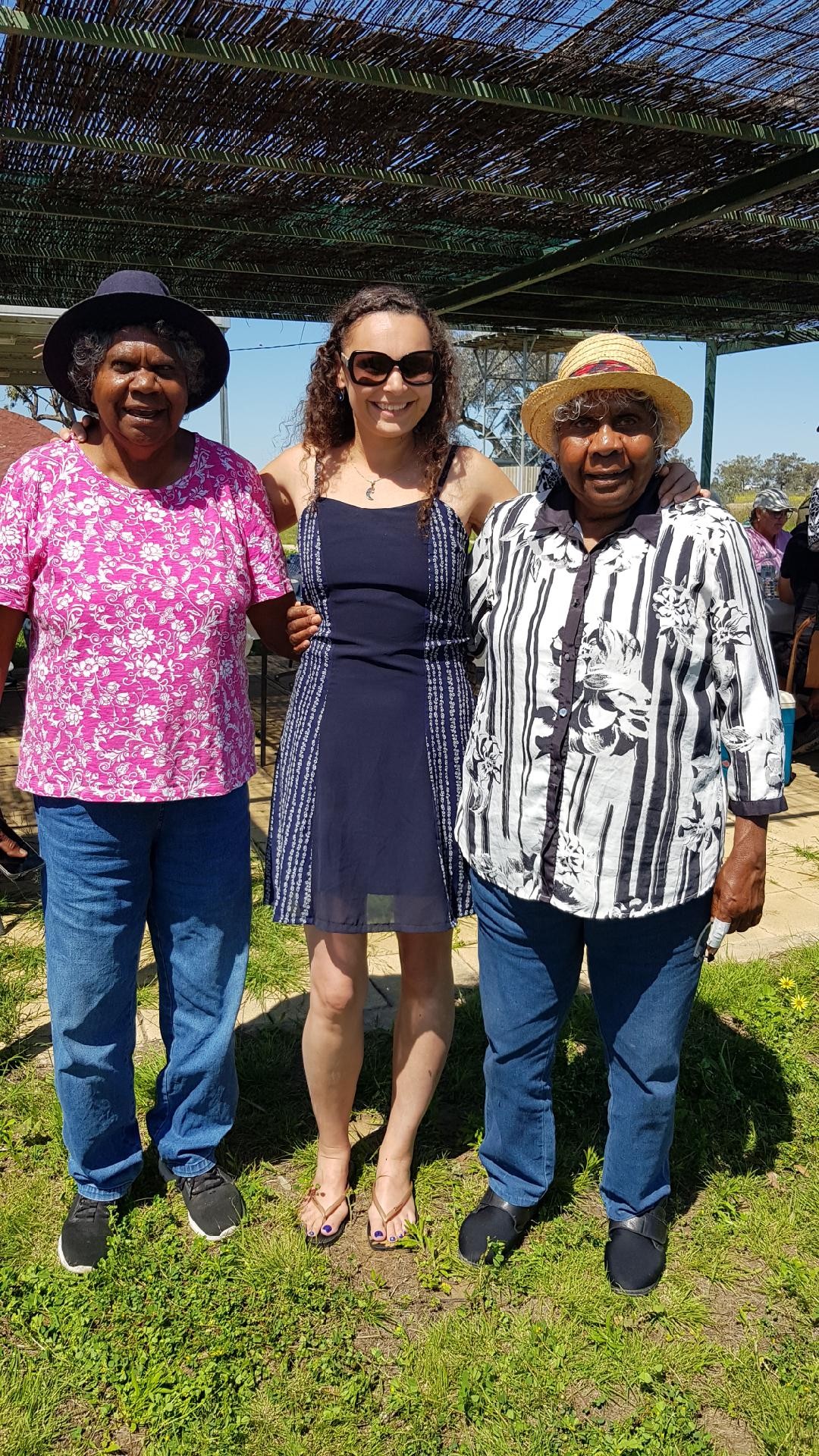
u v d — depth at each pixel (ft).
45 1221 8.30
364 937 7.97
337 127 13.26
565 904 6.84
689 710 6.59
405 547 7.24
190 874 7.64
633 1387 6.90
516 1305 7.58
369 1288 7.75
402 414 7.16
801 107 12.87
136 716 6.98
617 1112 7.59
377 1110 9.79
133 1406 6.64
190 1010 8.02
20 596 6.90
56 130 13.14
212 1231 8.13
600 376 6.12
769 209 17.24
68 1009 7.48
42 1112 9.47
